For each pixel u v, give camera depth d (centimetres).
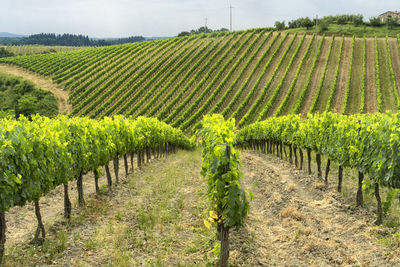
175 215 792
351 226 700
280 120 1923
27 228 726
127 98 4816
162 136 2138
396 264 514
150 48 6900
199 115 4231
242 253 593
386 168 711
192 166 1692
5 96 5278
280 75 5184
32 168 634
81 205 874
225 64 5512
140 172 1485
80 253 575
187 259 573
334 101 4219
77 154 862
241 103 4484
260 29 7669
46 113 4331
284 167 1602
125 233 659
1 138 577
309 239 639
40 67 6450
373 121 935
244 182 1232
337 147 1002
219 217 559
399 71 4806
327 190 1019
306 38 6612
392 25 7462
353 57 5481
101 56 6831
